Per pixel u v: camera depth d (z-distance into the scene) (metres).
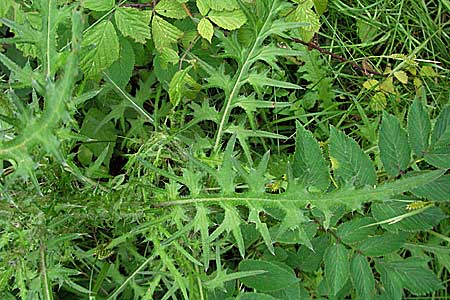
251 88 0.71
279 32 0.54
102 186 0.52
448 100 0.71
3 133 0.45
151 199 0.51
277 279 0.55
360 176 0.54
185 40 0.65
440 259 0.64
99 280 0.57
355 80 0.74
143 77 0.72
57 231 0.50
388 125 0.56
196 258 0.56
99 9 0.58
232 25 0.60
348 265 0.54
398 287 0.56
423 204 0.55
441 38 0.75
